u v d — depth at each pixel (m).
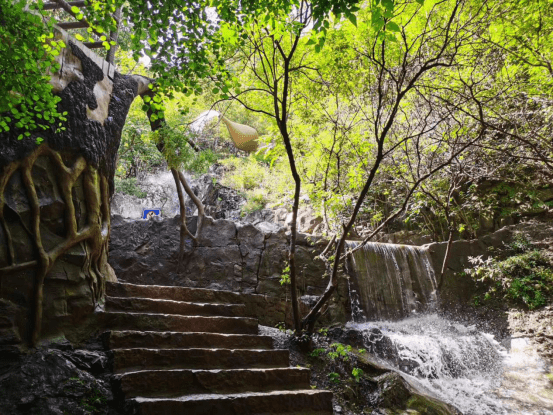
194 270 7.68
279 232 8.15
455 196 10.69
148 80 6.06
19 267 3.83
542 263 8.73
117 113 5.26
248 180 14.66
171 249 7.80
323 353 5.70
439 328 8.09
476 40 5.72
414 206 7.42
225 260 7.74
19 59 3.41
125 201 14.80
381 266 8.52
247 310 6.26
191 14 4.36
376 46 6.17
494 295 8.77
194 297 5.76
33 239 3.98
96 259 4.72
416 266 8.95
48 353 3.65
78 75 4.70
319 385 5.06
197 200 7.96
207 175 16.09
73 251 4.38
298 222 10.98
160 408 3.43
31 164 4.08
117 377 3.62
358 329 6.90
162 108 4.93
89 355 3.88
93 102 4.86
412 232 10.37
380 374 5.66
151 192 15.98
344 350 5.73
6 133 3.91
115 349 3.95
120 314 4.55
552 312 7.75
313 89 6.47
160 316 4.77
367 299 8.10
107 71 5.26
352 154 6.91
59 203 4.29
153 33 4.39
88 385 3.53
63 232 4.32
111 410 3.47
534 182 9.82
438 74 5.64
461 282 9.05
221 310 5.56
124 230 7.89
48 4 5.11
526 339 7.53
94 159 4.73
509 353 7.34
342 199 6.27
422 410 5.10
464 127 6.06
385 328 7.73
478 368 6.99
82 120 4.64
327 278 7.98
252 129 8.30
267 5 4.14
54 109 3.75
